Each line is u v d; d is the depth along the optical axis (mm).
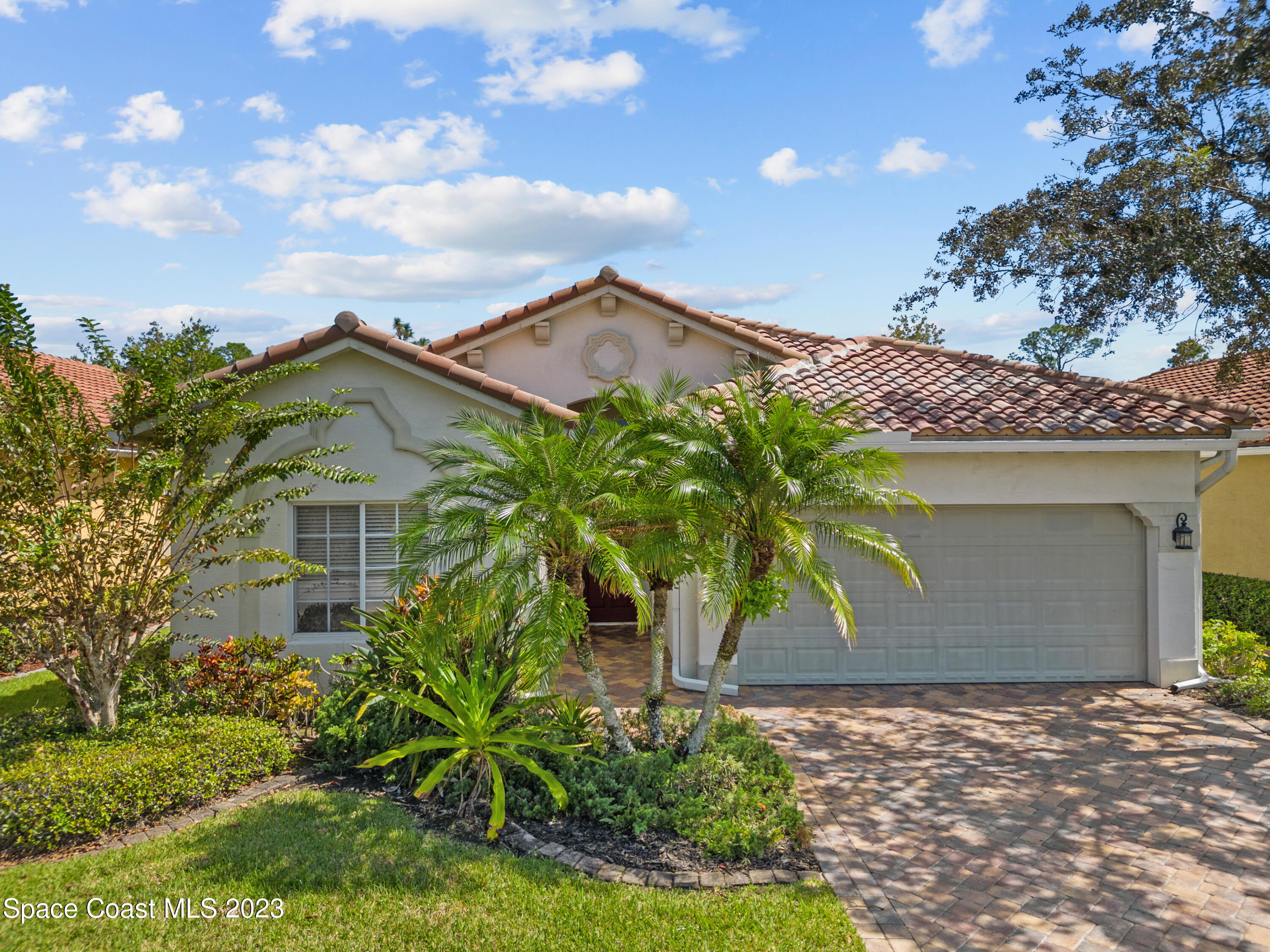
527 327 15773
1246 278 13773
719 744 8641
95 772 7418
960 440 11602
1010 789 8570
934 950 5652
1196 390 21000
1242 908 6266
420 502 8469
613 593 8172
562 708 9117
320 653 11547
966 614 12555
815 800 8305
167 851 6906
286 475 9648
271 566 11562
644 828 7195
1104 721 10727
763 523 7840
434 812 7758
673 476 7941
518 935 5703
